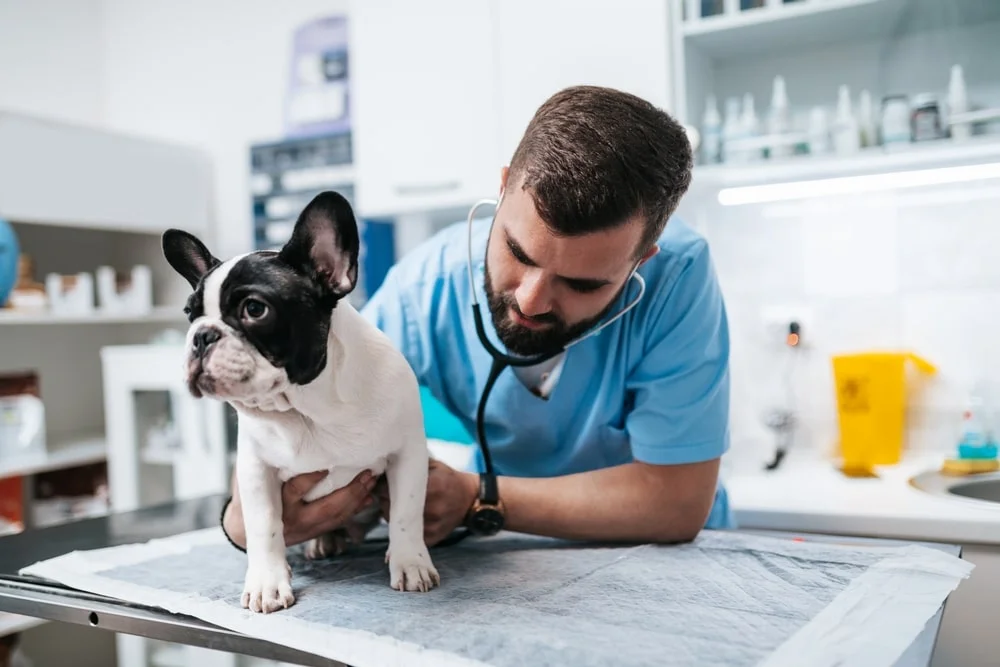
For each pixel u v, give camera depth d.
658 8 1.59
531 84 1.74
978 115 1.42
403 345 1.10
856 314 1.68
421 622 0.70
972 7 1.49
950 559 0.84
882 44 1.62
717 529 1.06
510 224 0.79
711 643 0.64
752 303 1.77
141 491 2.24
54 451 2.29
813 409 1.73
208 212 2.67
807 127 1.69
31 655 1.79
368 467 0.85
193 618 0.75
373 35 1.94
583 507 0.96
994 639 1.21
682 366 0.97
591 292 0.81
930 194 1.61
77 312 2.29
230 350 0.69
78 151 2.24
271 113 2.57
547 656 0.62
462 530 1.06
